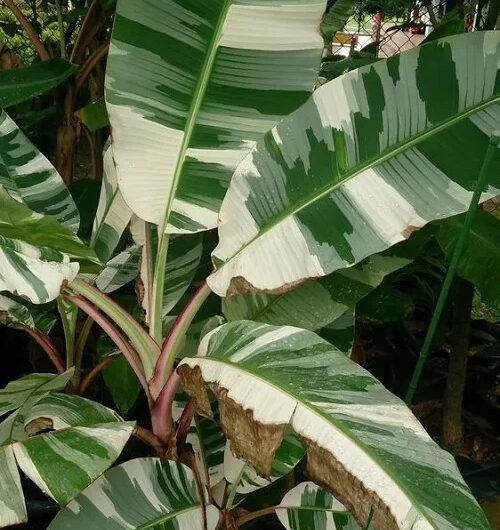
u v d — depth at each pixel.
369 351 1.80
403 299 1.43
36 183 1.03
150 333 0.92
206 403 0.72
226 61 0.79
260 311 0.98
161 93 0.80
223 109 0.82
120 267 1.15
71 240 0.75
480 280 1.02
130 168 0.84
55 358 1.18
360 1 2.05
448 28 1.09
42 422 0.81
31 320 1.11
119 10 0.75
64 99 1.54
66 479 0.69
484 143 0.72
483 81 0.73
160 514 0.81
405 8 2.02
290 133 0.77
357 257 0.73
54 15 2.08
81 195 1.47
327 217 0.75
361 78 0.75
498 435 1.63
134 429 0.80
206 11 0.76
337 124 0.76
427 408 1.67
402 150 0.74
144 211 0.85
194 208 0.85
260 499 1.22
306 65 0.79
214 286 0.79
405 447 0.57
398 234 0.72
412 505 0.53
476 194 0.64
